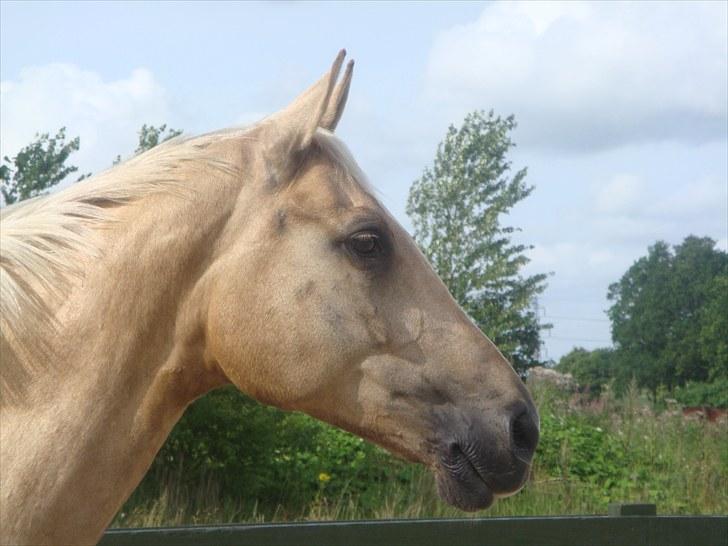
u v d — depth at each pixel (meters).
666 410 12.88
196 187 2.51
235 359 2.51
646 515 5.36
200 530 4.09
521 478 2.56
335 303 2.52
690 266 48.16
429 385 2.56
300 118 2.60
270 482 8.39
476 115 21.00
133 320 2.40
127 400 2.40
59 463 2.25
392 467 9.20
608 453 10.65
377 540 4.53
